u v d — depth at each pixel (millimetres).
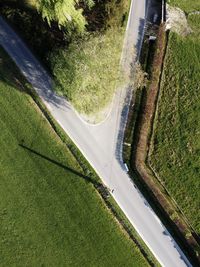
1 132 39812
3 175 39219
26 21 41281
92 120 41969
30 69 41562
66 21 38031
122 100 43219
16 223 38938
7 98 40500
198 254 41344
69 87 38938
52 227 39688
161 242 41562
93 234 40438
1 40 41438
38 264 38906
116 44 41375
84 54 38219
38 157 40250
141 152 42406
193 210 43062
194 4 48156
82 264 39844
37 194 39781
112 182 41531
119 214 41062
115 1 42594
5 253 38312
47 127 40844
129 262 40812
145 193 42125
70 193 40469
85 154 41312
